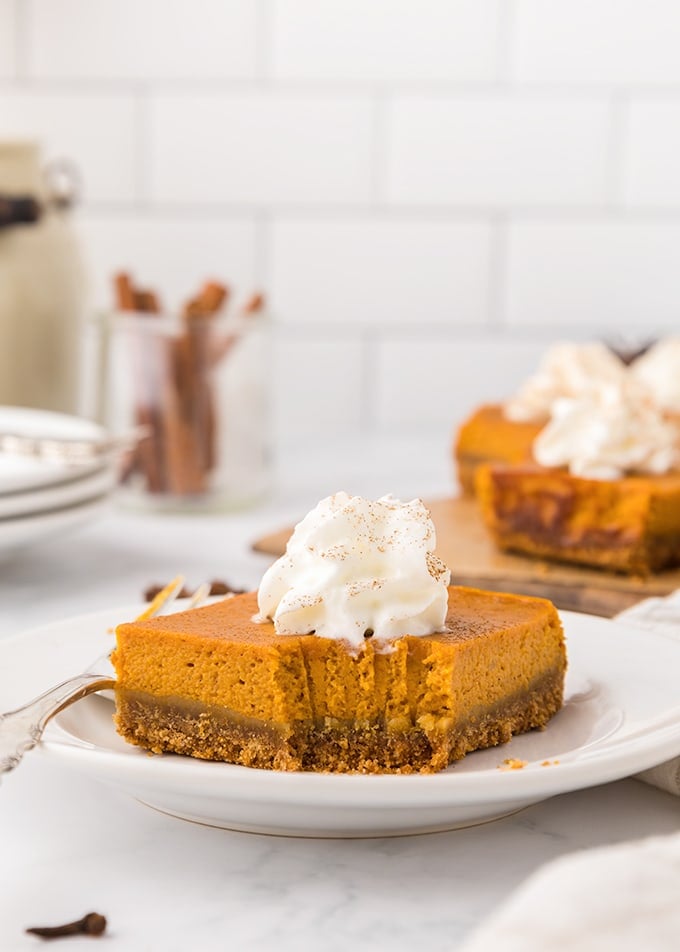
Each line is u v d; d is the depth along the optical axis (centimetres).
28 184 138
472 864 78
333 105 159
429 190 160
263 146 160
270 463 143
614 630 104
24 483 120
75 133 160
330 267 162
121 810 86
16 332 138
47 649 96
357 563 90
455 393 163
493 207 161
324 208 161
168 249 161
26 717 82
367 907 73
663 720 87
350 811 74
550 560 127
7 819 85
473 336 163
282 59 159
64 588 124
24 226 138
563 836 82
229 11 158
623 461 127
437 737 86
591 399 131
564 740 91
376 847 81
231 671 87
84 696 88
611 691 94
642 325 162
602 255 161
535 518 127
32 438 129
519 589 123
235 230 161
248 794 72
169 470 139
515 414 142
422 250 161
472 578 124
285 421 164
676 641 102
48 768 94
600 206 161
